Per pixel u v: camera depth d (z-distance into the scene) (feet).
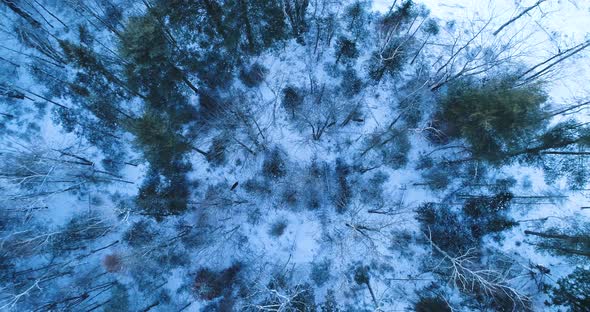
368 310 72.38
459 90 69.87
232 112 77.25
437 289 72.59
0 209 72.18
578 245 69.56
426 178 76.13
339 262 73.67
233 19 76.02
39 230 73.46
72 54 72.38
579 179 73.92
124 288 73.15
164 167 74.54
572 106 72.64
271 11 76.54
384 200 75.72
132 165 75.92
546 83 69.82
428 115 76.74
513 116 59.36
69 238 73.61
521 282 72.43
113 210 74.28
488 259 73.77
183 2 74.43
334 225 74.54
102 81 76.18
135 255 73.10
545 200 74.59
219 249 73.87
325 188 75.46
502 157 67.51
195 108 76.89
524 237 74.59
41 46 77.20
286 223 74.43
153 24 60.59
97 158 75.97
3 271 72.08
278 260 73.61
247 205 75.05
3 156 74.02
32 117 76.59
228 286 72.69
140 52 59.77
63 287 72.13
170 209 74.33
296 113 77.25
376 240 74.33
